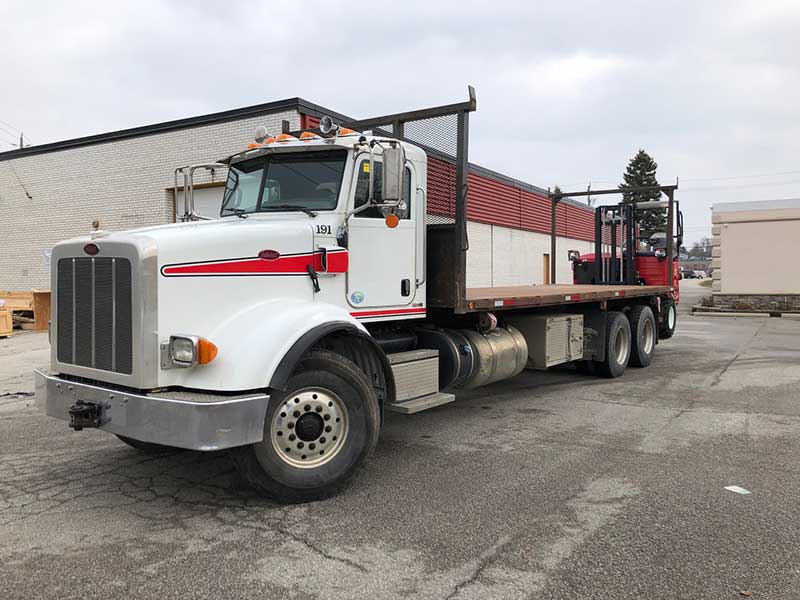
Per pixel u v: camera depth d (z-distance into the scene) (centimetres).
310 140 529
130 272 408
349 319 472
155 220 1648
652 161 6462
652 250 1625
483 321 680
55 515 423
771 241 2292
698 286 5288
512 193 2541
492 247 2389
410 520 410
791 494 453
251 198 552
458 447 582
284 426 436
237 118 1484
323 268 494
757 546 368
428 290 614
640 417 695
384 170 476
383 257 545
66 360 456
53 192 1848
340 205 510
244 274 450
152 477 502
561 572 337
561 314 866
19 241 1942
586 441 600
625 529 392
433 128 606
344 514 421
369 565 347
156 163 1630
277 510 430
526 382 930
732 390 845
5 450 581
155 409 392
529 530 392
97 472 515
